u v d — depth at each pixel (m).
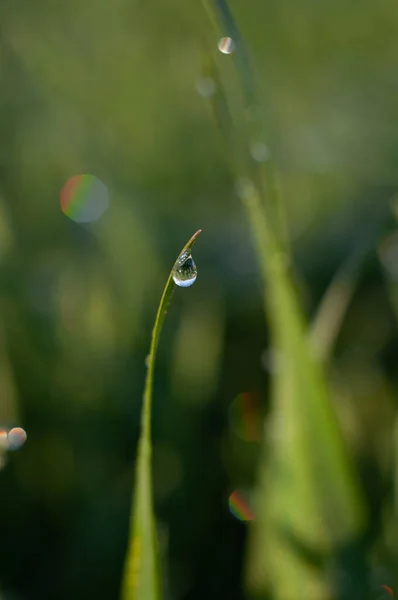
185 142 0.24
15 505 0.16
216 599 0.15
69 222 0.21
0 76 0.24
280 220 0.14
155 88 0.25
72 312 0.18
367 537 0.14
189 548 0.16
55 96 0.24
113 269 0.19
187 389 0.18
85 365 0.18
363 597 0.13
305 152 0.24
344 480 0.14
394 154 0.24
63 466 0.17
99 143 0.24
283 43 0.25
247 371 0.18
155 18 0.24
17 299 0.18
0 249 0.19
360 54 0.25
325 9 0.25
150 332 0.18
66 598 0.15
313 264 0.21
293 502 0.14
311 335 0.15
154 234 0.22
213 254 0.22
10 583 0.15
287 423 0.14
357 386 0.18
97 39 0.25
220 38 0.14
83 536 0.16
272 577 0.14
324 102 0.25
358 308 0.20
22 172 0.22
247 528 0.16
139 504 0.12
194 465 0.17
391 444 0.16
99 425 0.17
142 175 0.24
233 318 0.20
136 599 0.12
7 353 0.17
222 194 0.24
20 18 0.24
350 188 0.23
